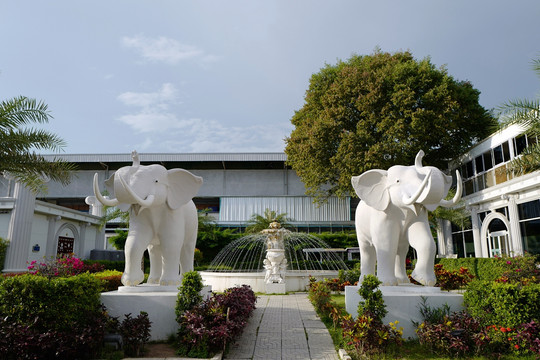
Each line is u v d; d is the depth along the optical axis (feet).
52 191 121.80
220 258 87.20
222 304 23.94
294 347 22.99
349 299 26.91
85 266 50.03
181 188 26.86
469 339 20.89
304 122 82.07
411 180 24.93
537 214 59.31
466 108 73.97
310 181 79.56
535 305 20.80
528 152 34.19
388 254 25.73
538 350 19.53
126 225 90.48
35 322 19.97
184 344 21.58
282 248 50.57
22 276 21.89
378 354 20.65
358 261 85.35
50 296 20.77
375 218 26.66
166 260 26.43
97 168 124.26
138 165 26.23
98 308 23.02
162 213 26.27
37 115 34.32
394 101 69.15
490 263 47.98
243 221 118.11
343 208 120.37
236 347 23.00
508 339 20.51
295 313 33.24
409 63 75.31
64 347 19.25
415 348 21.63
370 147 67.21
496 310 21.34
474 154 75.25
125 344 21.45
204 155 123.65
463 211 76.33
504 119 33.88
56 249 72.23
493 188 67.56
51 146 35.76
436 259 72.49
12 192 64.13
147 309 23.95
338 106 74.90
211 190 126.62
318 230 119.14
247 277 50.39
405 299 23.49
